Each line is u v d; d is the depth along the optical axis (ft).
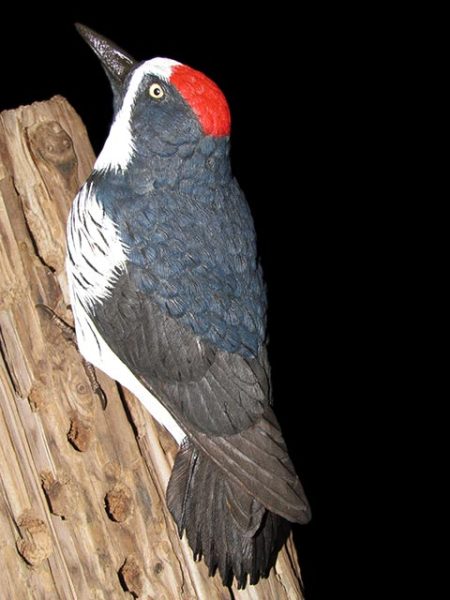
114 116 2.13
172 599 2.09
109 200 2.08
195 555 2.04
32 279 2.15
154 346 2.06
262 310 2.09
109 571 2.08
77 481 2.10
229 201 2.10
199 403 2.04
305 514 1.99
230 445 2.03
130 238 2.06
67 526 2.08
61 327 2.14
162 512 2.12
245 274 2.08
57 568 2.07
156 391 2.07
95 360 2.12
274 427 2.05
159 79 2.06
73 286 2.11
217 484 2.05
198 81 2.06
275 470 2.02
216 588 2.10
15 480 2.08
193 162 2.06
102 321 2.08
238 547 2.03
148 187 2.07
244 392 2.04
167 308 2.05
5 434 2.08
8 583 2.05
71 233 2.10
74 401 2.12
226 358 2.05
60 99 2.23
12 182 2.17
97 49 2.13
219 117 2.06
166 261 2.05
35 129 2.19
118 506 2.12
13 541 2.06
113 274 2.07
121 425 2.13
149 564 2.10
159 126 2.06
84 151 2.22
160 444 2.14
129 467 2.12
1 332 2.12
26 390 2.11
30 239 2.16
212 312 2.05
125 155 2.08
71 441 2.12
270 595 2.12
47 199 2.18
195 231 2.06
